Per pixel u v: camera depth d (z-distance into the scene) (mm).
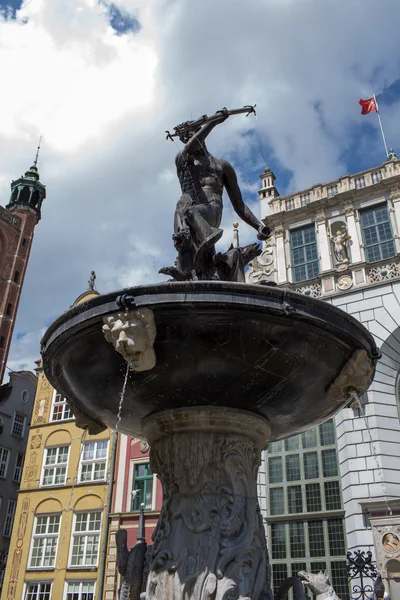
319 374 5203
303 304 4660
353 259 22719
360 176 24391
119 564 5543
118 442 26125
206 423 5348
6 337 60969
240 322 4551
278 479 21406
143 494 24188
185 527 5062
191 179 6535
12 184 70625
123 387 5148
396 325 20672
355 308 21688
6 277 63500
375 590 11781
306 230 25031
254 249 6492
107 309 4641
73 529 25062
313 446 21281
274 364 4875
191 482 5238
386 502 18031
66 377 5598
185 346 4652
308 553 19438
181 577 4773
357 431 19734
